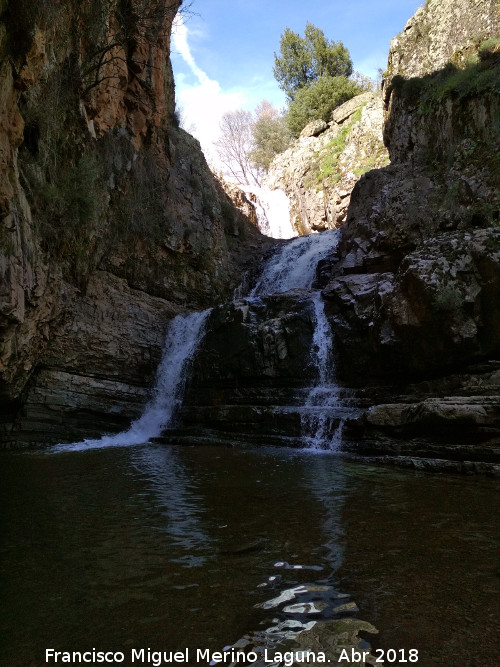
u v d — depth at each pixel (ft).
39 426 40.75
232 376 45.55
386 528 14.79
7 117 22.90
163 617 9.32
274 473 24.43
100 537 14.15
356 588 10.56
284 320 44.06
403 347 34.14
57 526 15.26
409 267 33.65
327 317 43.29
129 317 49.98
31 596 10.25
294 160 104.27
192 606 9.77
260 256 73.51
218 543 13.56
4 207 23.26
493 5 49.62
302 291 48.34
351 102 99.66
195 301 61.21
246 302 48.88
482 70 44.96
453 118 45.09
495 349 30.30
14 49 22.54
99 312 46.50
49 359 41.68
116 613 9.50
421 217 42.34
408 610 9.52
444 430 27.09
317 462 27.81
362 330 39.29
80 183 36.50
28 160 29.43
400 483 21.61
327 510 16.96
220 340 47.57
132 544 13.53
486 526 14.88
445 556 12.37
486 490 19.94
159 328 53.31
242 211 89.86
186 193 62.80
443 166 44.45
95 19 36.11
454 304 30.81
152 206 55.16
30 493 20.18
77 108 35.19
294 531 14.60
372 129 88.89
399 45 60.03
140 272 53.67
